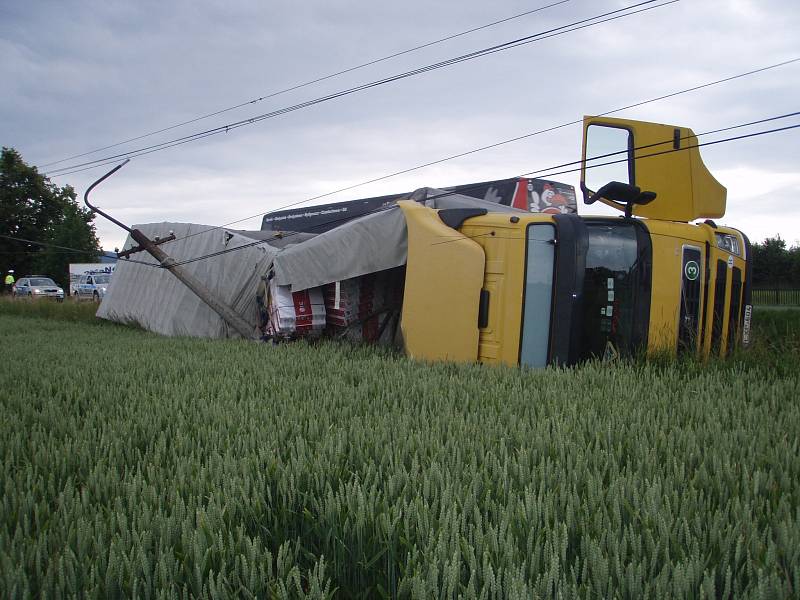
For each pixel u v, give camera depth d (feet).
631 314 32.22
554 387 24.00
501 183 48.73
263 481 12.92
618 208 34.27
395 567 10.52
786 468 13.84
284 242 57.47
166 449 16.26
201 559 9.84
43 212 201.26
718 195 36.04
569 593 8.82
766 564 9.20
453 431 17.19
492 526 10.81
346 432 16.83
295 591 9.47
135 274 62.75
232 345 42.50
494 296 33.14
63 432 18.24
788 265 162.20
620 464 14.82
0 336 52.65
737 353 31.99
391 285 44.24
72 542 10.46
